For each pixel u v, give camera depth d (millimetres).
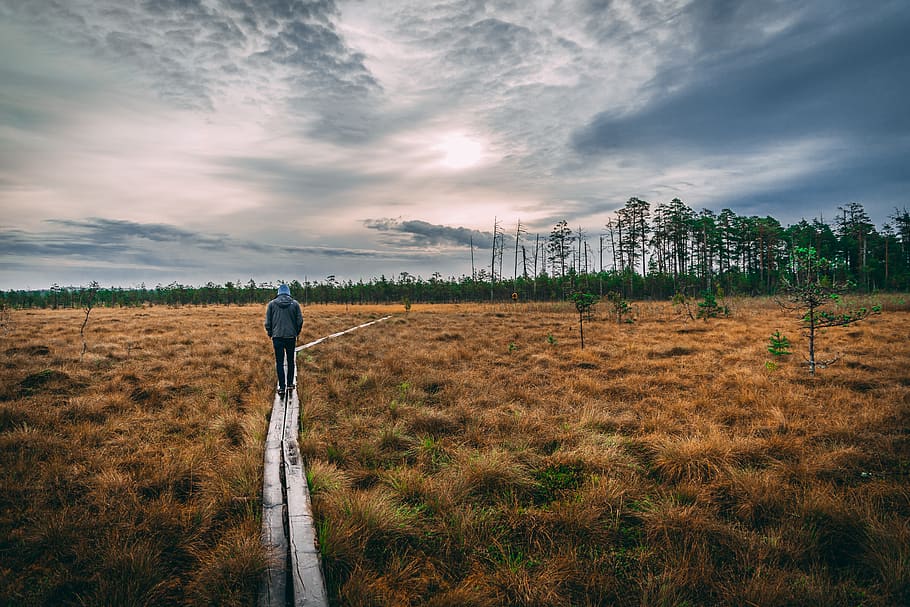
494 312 33750
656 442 5230
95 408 6242
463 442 5504
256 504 3809
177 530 3422
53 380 7918
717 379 8203
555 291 52062
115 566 2885
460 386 8047
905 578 2771
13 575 2889
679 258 59062
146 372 8984
